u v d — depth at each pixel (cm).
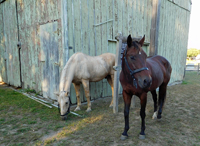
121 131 260
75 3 372
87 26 406
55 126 277
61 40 372
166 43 668
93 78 364
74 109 373
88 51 417
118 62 344
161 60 323
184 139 239
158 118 304
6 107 382
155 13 545
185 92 561
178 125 288
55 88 413
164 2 613
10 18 596
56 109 366
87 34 409
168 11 649
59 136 243
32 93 509
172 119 317
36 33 465
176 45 745
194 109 380
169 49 695
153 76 245
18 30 559
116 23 478
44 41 430
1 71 744
